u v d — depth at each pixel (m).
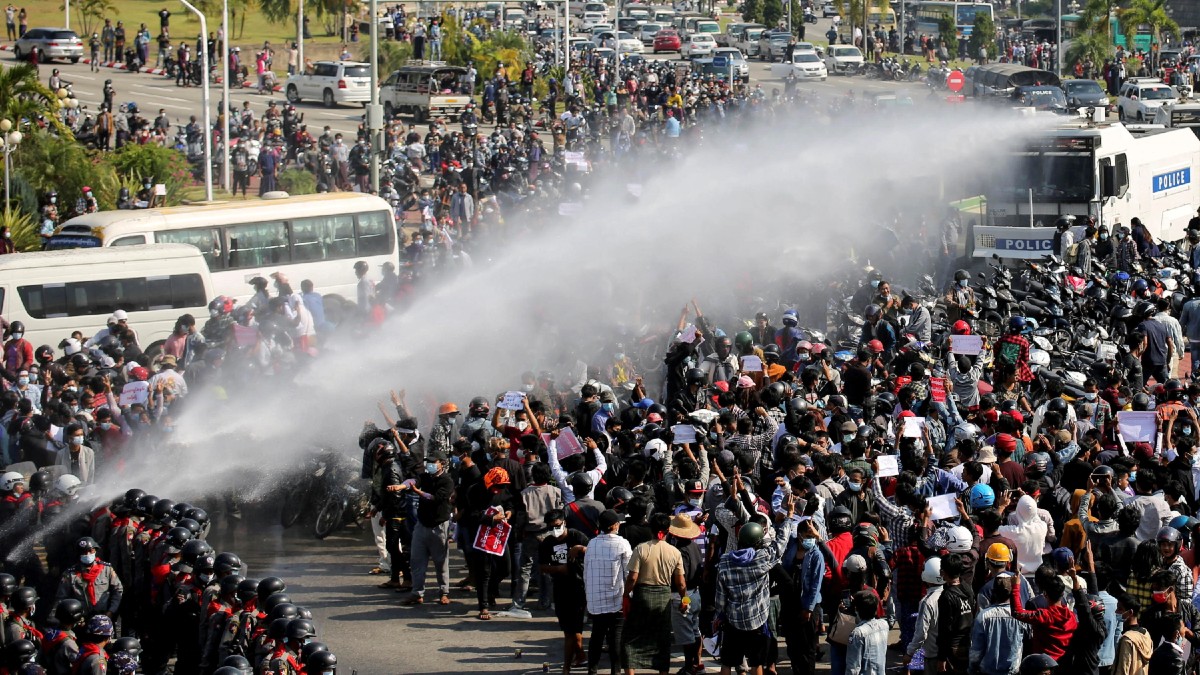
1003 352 39.03
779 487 24.44
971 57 162.62
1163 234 65.19
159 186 70.88
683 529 24.77
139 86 122.44
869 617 22.30
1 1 164.12
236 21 155.00
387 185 75.56
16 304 45.94
